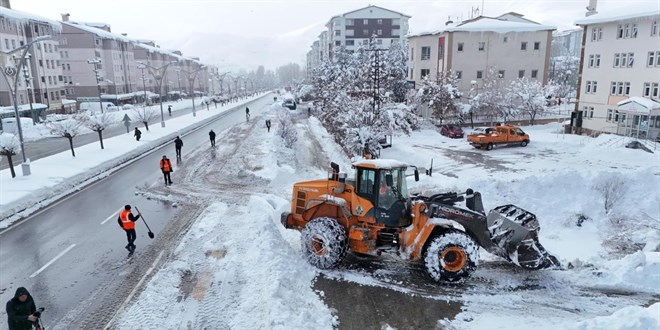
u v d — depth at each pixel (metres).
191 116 54.88
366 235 9.85
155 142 32.62
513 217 9.62
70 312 8.45
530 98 43.22
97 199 17.50
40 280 9.98
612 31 34.66
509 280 9.31
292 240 11.93
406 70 60.34
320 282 9.30
